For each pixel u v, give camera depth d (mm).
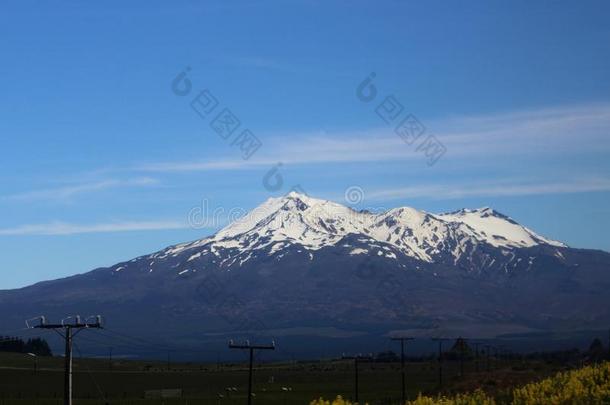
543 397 59156
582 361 156375
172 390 149500
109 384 168500
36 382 162875
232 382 177750
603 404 55781
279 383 173000
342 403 55719
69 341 64562
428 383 159750
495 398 69688
